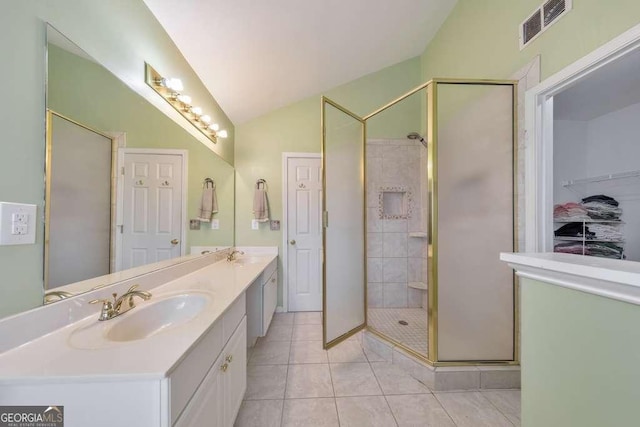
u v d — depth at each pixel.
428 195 1.66
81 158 1.01
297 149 2.91
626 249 2.06
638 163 2.03
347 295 2.09
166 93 1.57
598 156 2.24
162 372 0.64
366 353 2.05
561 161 2.29
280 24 1.75
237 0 1.46
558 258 0.62
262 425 1.32
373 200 2.88
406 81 2.95
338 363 1.90
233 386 1.23
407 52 2.81
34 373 0.62
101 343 0.79
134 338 1.01
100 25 1.06
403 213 2.92
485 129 1.66
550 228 1.49
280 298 2.92
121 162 1.27
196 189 2.03
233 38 1.73
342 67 2.61
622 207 2.10
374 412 1.41
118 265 1.25
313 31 1.95
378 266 2.89
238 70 2.08
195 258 1.99
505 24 1.71
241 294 1.36
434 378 1.59
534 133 1.49
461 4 2.18
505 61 1.72
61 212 0.92
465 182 1.66
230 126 2.77
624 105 2.04
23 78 0.76
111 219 1.20
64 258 0.92
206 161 2.18
